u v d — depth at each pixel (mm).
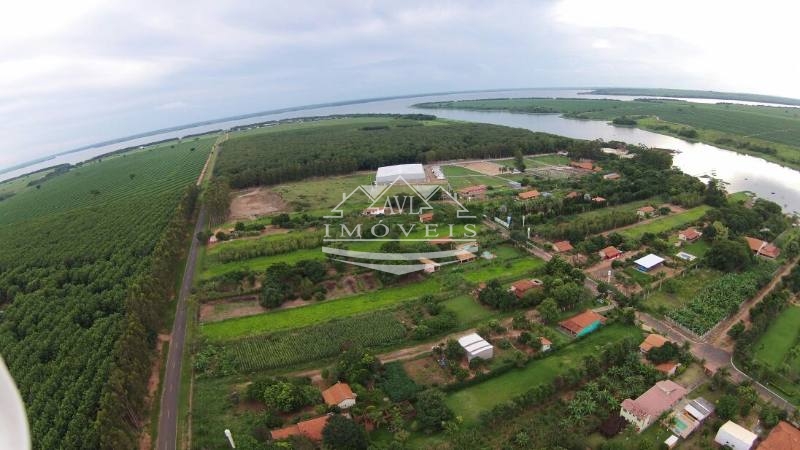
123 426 72500
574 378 79562
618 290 109250
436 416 72688
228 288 118812
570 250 132625
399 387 81438
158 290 110375
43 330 105125
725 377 79312
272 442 68125
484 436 70625
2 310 119625
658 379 80062
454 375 83875
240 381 86438
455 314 103000
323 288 116125
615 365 84000
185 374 89562
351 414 74938
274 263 123750
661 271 119125
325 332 99312
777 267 118938
